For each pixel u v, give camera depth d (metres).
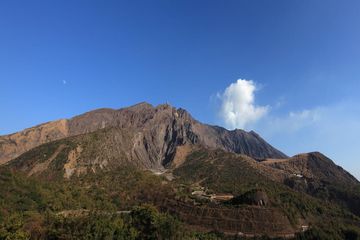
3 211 141.50
